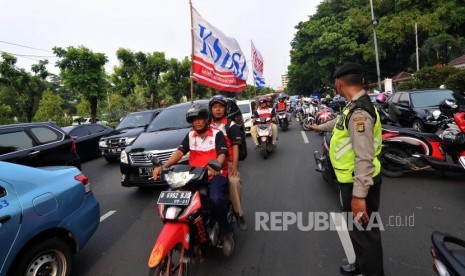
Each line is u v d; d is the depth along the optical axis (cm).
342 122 239
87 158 1112
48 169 336
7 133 580
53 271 291
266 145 816
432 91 955
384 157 547
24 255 269
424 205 419
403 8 2844
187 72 3002
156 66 2598
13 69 2223
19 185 277
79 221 317
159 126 660
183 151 324
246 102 1362
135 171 546
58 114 3088
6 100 2978
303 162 721
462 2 2733
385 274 277
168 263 251
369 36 3102
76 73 2091
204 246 292
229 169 343
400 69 3481
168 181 273
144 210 505
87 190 340
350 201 242
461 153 435
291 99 2953
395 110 564
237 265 311
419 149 526
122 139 941
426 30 2633
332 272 288
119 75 2609
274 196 507
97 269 331
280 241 354
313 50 3509
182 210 261
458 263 166
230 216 326
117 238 405
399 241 331
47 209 286
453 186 482
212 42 676
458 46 2414
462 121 454
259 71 1502
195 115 306
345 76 232
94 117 2220
